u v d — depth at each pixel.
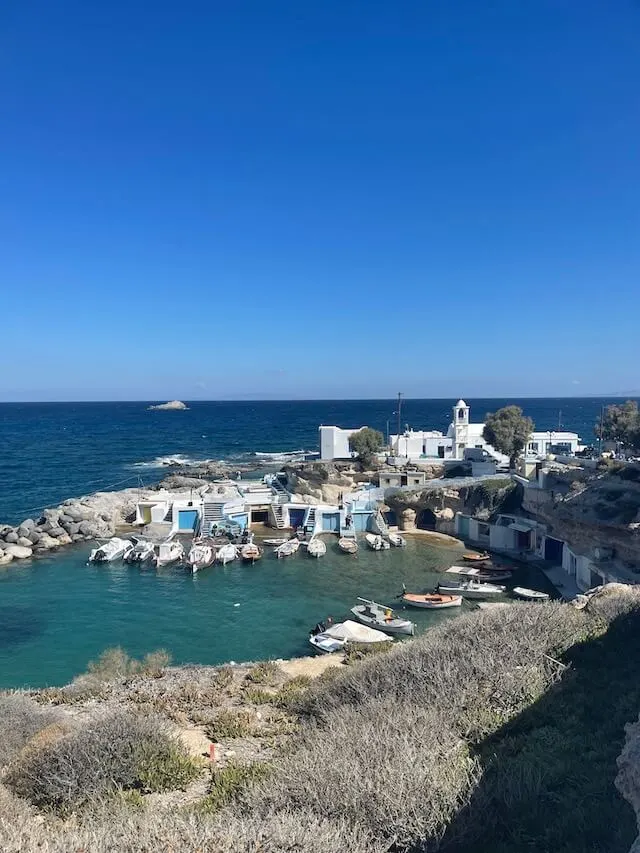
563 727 14.80
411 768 11.17
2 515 84.44
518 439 83.44
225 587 52.25
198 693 24.53
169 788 15.09
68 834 10.48
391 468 86.81
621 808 9.93
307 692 22.50
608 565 46.81
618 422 82.50
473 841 10.21
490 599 48.09
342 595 49.81
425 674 17.95
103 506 79.38
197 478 112.31
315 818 10.05
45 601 48.72
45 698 24.88
